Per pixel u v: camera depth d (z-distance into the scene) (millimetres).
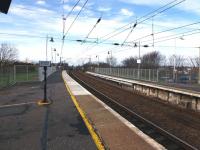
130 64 108375
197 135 10289
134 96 24188
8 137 8438
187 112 16047
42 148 7406
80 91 22641
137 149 7336
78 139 8266
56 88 25359
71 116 11719
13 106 14367
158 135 9898
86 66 155250
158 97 28016
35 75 45844
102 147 7469
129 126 10055
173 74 44781
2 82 30906
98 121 11000
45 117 11469
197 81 42938
